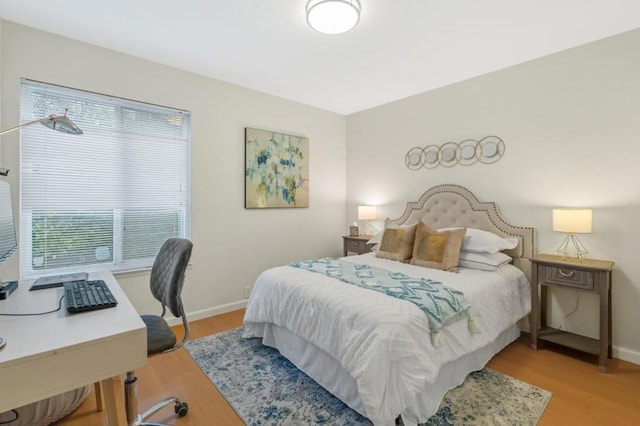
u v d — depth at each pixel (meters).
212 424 1.75
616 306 2.50
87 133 2.66
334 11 1.96
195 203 3.23
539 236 2.89
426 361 1.69
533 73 2.90
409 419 1.68
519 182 3.01
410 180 3.93
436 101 3.63
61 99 2.53
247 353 2.55
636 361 2.40
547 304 2.87
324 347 1.93
